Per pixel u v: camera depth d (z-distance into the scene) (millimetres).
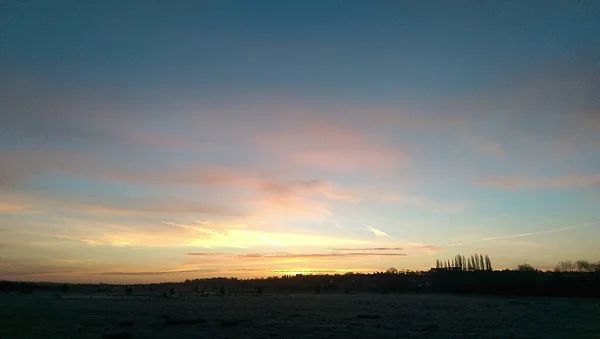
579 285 151375
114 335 48094
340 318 72875
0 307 96625
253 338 46969
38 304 112000
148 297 180750
